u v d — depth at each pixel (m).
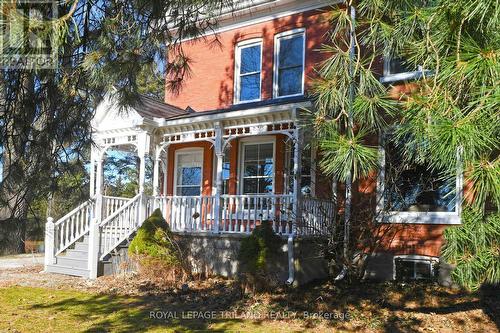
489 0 2.47
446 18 2.76
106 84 5.19
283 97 12.90
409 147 3.05
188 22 6.12
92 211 11.12
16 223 4.39
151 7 5.38
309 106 9.52
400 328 6.91
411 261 9.81
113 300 8.65
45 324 6.95
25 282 10.40
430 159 2.69
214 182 13.54
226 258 10.89
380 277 10.02
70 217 12.12
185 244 11.34
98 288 9.75
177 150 14.41
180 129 12.24
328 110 4.11
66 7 4.46
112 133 12.59
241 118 11.09
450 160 2.45
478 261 3.05
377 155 3.39
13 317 7.31
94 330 6.67
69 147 4.99
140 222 12.00
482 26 2.69
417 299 8.37
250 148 13.10
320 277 10.45
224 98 14.05
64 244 12.11
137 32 5.34
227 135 11.52
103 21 5.09
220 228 11.55
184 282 10.26
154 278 10.39
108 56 5.07
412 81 3.85
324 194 10.20
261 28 13.52
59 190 4.69
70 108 5.02
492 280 3.16
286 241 9.85
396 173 8.46
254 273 9.13
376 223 9.00
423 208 9.78
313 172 10.45
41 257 14.91
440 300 8.23
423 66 3.27
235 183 13.11
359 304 8.20
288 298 8.70
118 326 6.90
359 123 3.76
